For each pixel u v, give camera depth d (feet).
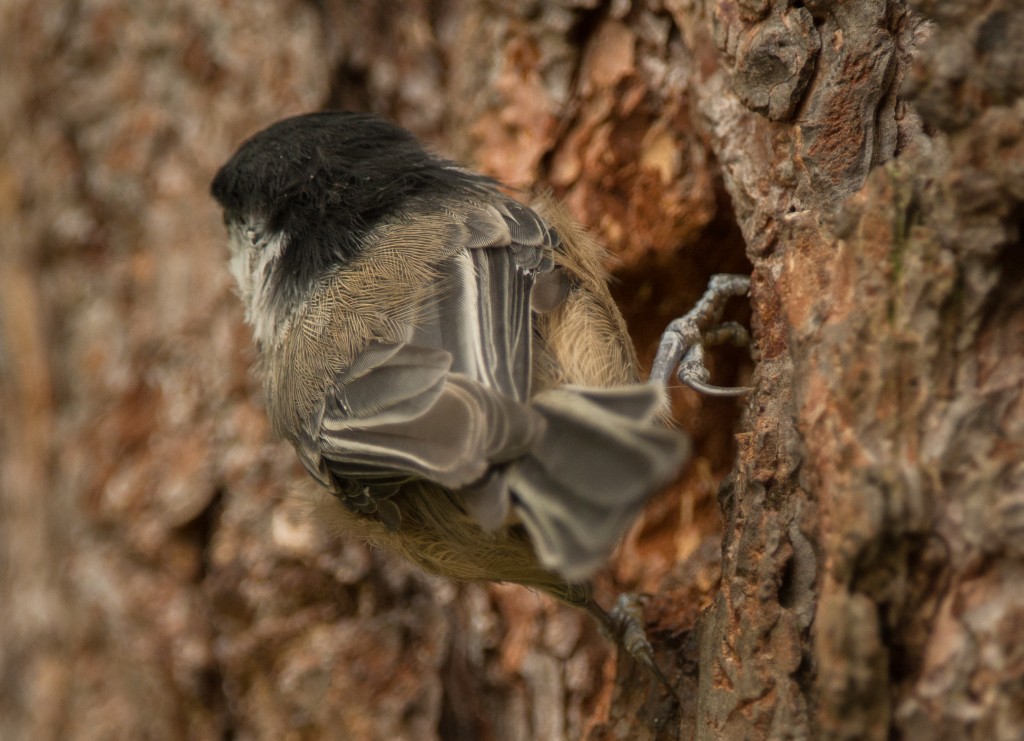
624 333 18.74
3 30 31.68
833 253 15.78
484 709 25.05
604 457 13.16
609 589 23.36
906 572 12.72
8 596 31.58
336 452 16.58
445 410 14.67
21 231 31.04
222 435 26.81
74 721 27.81
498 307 16.37
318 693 24.99
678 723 18.52
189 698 26.45
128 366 28.45
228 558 26.07
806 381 14.40
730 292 20.43
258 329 20.75
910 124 15.96
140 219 28.81
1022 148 12.29
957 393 12.82
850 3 16.26
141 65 28.78
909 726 12.41
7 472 32.73
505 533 17.20
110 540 27.86
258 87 27.20
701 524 23.02
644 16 22.68
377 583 25.22
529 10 23.90
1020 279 12.70
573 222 20.10
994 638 12.03
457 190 19.39
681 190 22.12
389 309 16.92
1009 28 12.27
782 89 16.79
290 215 19.84
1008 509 12.21
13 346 31.83
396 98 27.17
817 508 14.23
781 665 14.97
